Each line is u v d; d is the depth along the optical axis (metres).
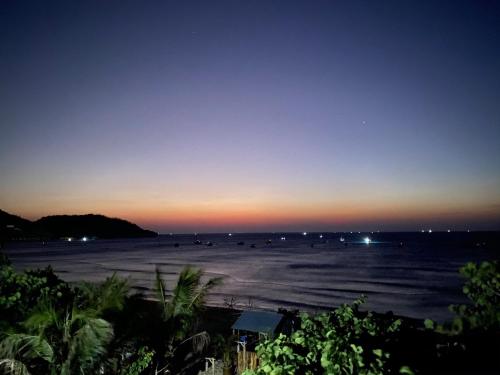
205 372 15.40
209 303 41.09
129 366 11.81
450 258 103.50
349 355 3.69
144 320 12.08
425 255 115.44
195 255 124.19
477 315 4.02
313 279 62.28
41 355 9.01
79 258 109.31
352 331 4.78
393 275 67.69
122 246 198.12
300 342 4.30
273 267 82.25
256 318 19.02
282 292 48.94
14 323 9.77
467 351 3.79
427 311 38.72
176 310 13.46
